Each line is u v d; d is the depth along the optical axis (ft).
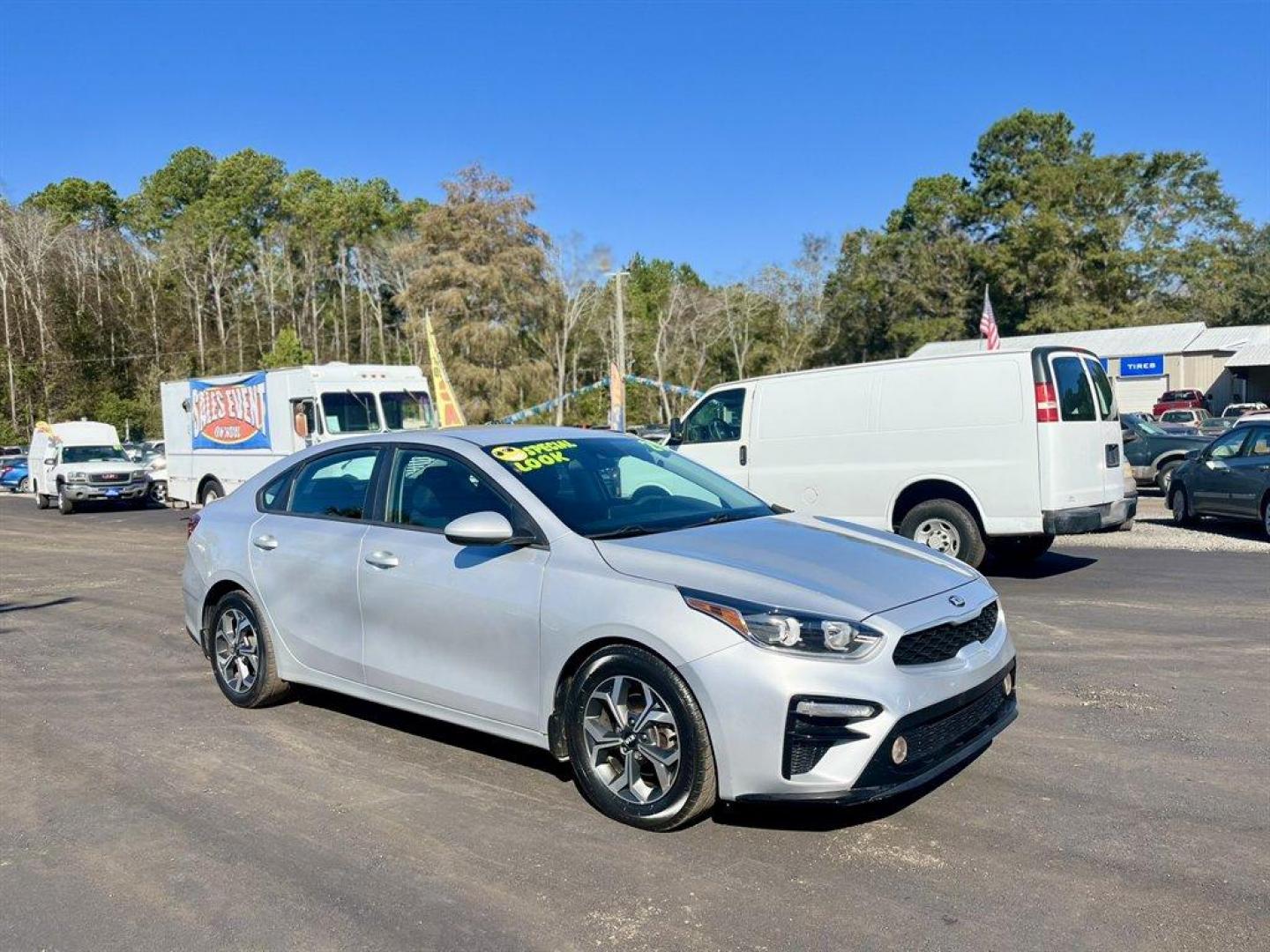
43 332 214.90
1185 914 11.14
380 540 16.92
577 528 14.97
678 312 212.23
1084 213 197.16
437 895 12.06
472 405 151.02
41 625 29.66
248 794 15.44
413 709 16.47
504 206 154.92
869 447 33.37
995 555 36.68
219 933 11.36
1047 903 11.45
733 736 12.50
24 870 13.10
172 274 247.09
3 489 122.01
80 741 18.26
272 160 272.31
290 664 18.69
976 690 13.46
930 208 210.18
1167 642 23.71
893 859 12.62
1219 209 203.10
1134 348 155.02
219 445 64.18
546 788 15.28
